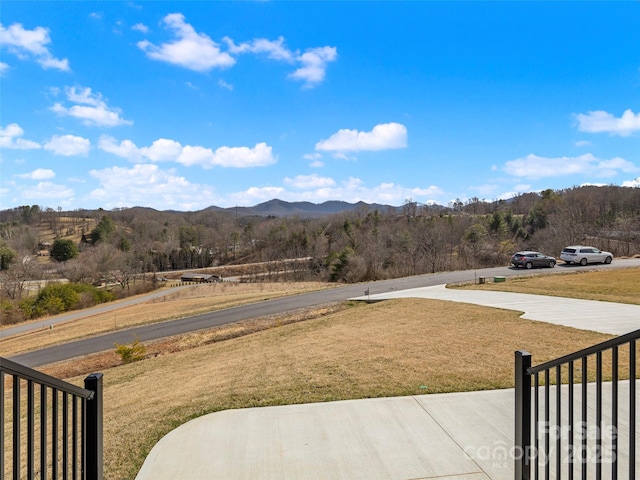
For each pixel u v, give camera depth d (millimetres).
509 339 8758
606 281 19891
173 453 3877
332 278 48031
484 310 13172
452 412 4656
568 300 15164
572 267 27688
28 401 1948
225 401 5328
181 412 5027
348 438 4078
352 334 10648
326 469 3512
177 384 7203
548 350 7719
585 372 2252
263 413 4812
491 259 43656
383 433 4164
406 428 4266
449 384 5660
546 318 11336
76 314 35281
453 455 3689
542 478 3248
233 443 4051
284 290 35719
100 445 2844
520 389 2975
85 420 2680
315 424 4438
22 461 4805
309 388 5723
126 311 32219
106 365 14523
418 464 3553
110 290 49281
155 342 17234
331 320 13969
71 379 11398
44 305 36188
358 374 6348
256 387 5934
